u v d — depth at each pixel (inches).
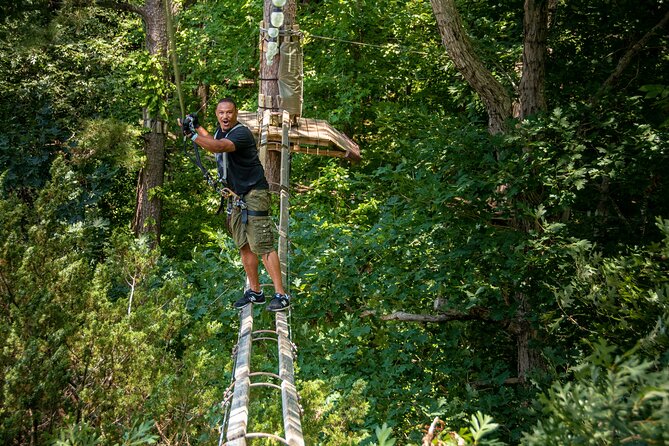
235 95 1207.6
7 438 235.3
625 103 603.5
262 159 573.0
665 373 134.4
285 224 465.1
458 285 632.4
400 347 614.2
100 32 1178.0
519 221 592.1
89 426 260.2
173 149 1203.2
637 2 647.1
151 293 399.9
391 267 623.5
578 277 377.1
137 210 1169.4
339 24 1067.3
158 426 288.0
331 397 378.0
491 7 773.9
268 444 267.3
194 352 325.4
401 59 1037.2
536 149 560.4
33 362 254.5
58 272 325.7
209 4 1219.2
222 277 584.7
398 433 532.1
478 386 636.7
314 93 1119.6
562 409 142.7
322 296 606.5
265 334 548.1
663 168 566.6
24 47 883.4
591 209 672.4
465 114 842.2
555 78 683.4
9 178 797.2
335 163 1036.5
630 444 136.5
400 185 604.7
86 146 840.3
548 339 540.4
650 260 333.1
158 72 1115.3
